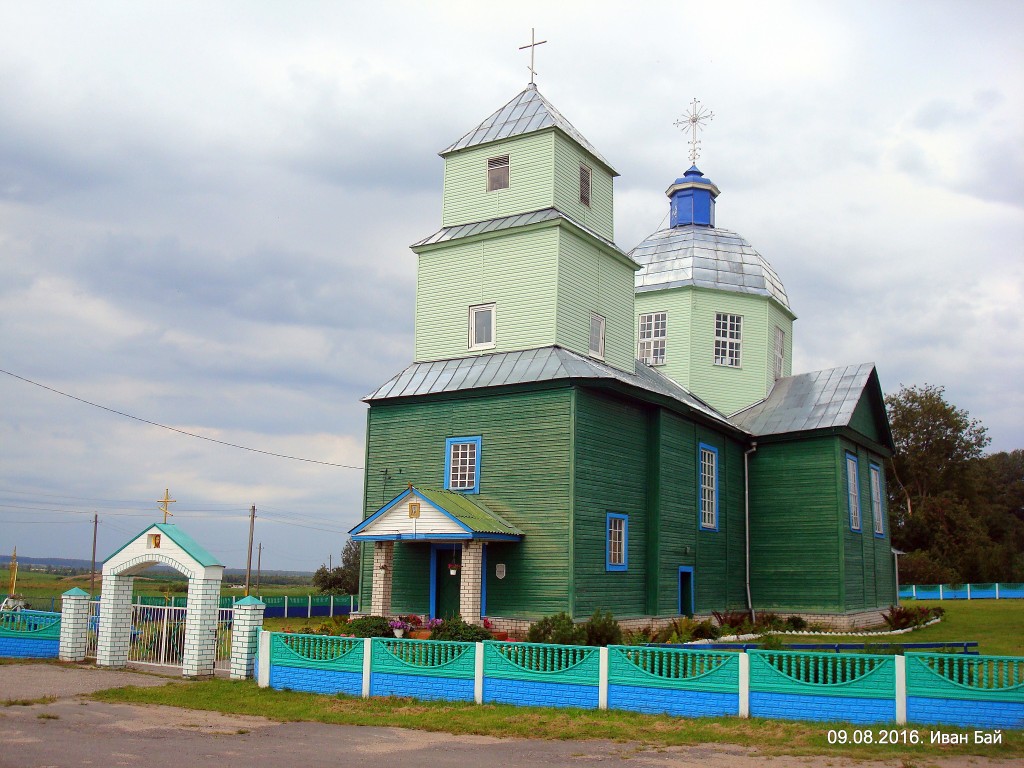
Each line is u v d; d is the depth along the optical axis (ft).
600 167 103.45
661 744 43.68
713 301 127.44
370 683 57.06
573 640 66.44
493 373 87.86
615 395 88.43
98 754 40.81
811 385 122.11
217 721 50.03
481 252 94.79
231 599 124.26
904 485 248.52
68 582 285.64
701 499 103.60
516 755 41.75
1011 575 244.42
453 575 85.61
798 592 110.63
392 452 92.48
